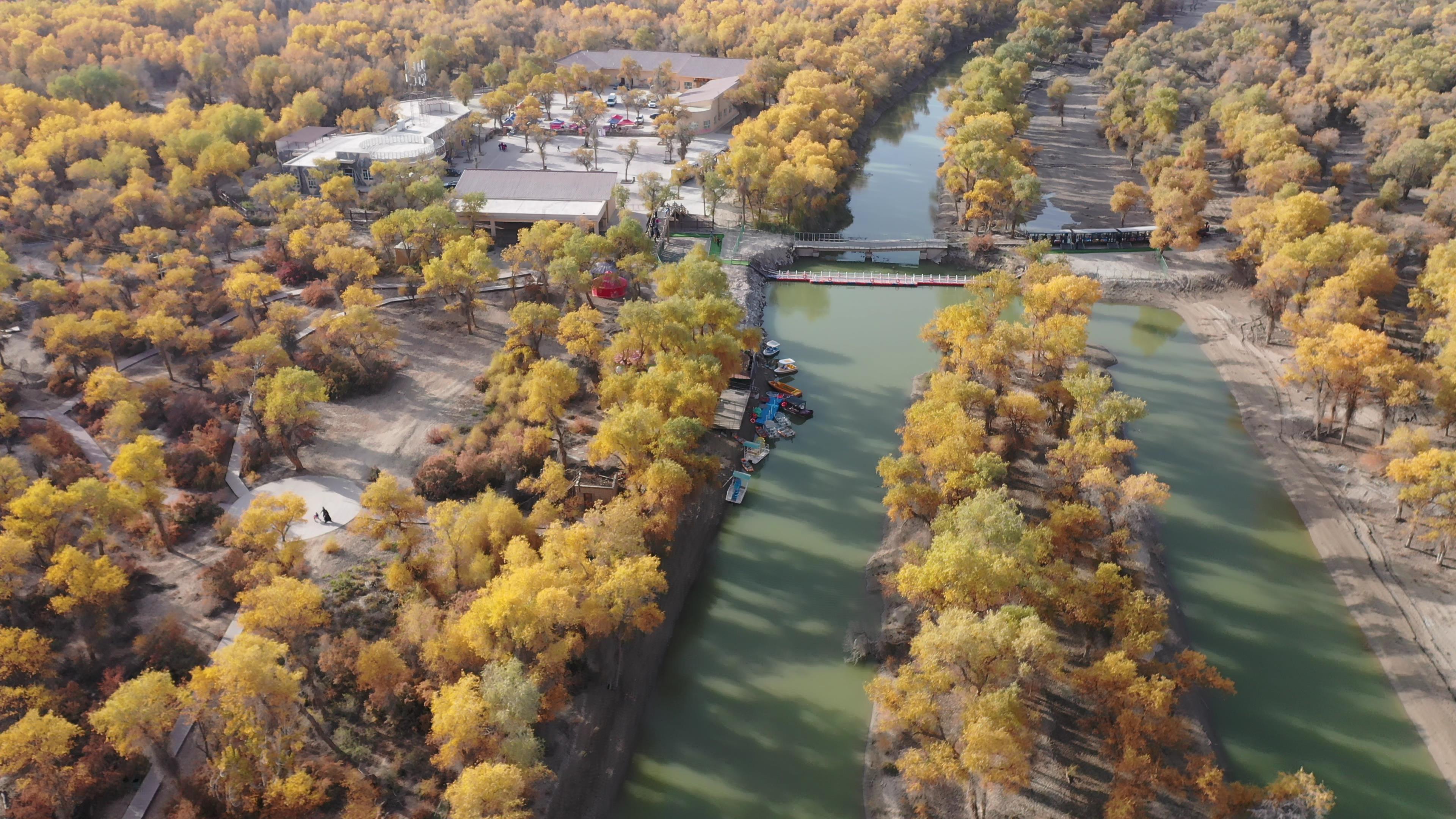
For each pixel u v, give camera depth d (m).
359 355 162.88
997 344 150.88
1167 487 120.94
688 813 97.62
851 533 137.38
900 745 103.25
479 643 97.06
